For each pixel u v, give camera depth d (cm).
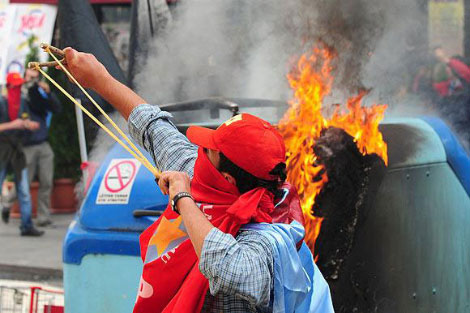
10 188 2745
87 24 1284
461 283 1010
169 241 557
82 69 653
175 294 555
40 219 2555
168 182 558
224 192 548
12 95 2380
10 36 2411
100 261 942
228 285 502
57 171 2745
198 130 566
